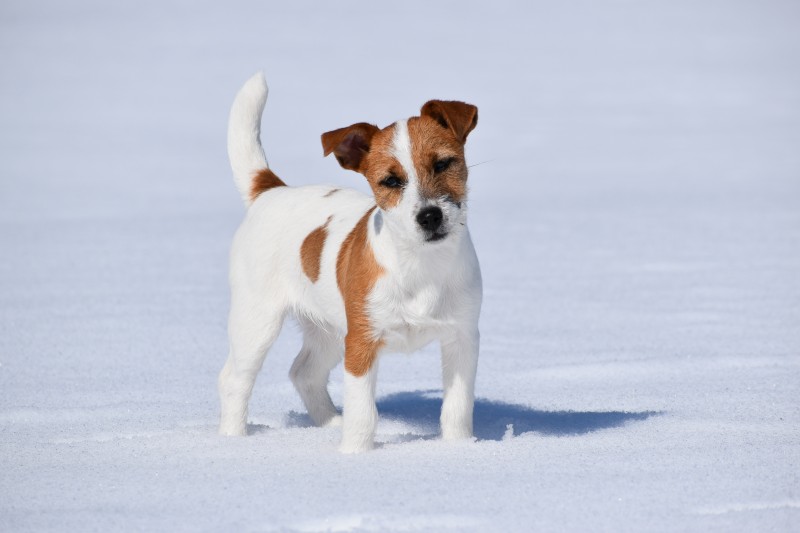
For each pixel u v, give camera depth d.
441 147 6.51
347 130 6.69
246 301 7.60
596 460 5.90
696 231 18.47
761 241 17.03
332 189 7.76
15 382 9.09
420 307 6.53
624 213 21.25
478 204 23.53
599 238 18.12
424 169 6.43
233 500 5.30
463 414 6.77
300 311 7.57
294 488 5.46
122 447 6.59
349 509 5.09
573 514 4.96
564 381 8.84
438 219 6.26
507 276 14.70
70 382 9.09
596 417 7.36
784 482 5.38
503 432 7.07
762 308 11.85
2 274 15.30
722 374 8.75
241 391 7.39
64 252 17.34
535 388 8.62
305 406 8.13
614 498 5.17
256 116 8.41
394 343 6.67
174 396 8.58
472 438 6.72
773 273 14.17
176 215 22.30
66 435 7.21
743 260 15.34
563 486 5.38
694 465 5.75
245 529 4.88
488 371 9.32
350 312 6.63
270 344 7.54
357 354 6.58
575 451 6.13
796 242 16.80
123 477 5.81
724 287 13.30
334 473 5.76
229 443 6.70
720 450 6.08
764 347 9.83
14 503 5.37
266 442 6.73
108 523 5.00
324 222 7.38
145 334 11.20
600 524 4.82
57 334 11.20
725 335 10.49
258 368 7.50
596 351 10.01
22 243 18.39
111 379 9.22
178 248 17.70
